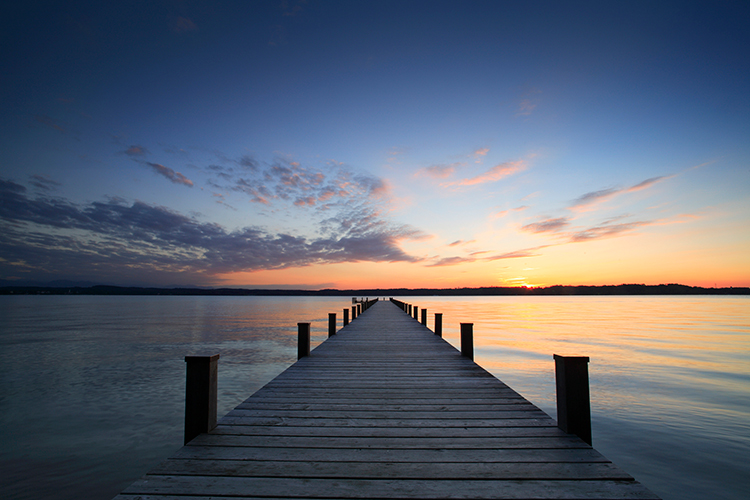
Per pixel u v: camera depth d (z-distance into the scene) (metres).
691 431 7.39
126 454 6.32
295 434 3.42
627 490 2.48
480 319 41.91
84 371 13.47
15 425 7.72
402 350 8.51
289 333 26.77
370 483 2.56
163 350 18.38
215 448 3.09
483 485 2.54
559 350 17.97
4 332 27.89
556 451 3.07
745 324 34.97
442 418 3.89
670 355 16.48
